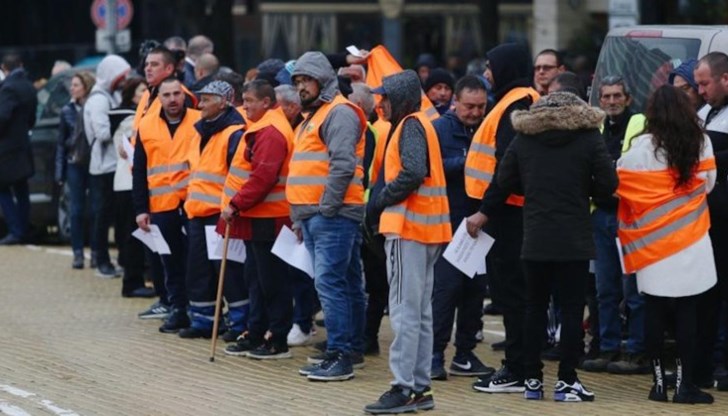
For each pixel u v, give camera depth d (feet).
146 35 217.77
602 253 72.38
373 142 75.92
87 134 103.09
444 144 71.46
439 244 62.64
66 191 119.96
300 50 224.33
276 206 73.72
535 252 63.05
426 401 62.90
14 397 65.92
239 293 78.59
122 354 76.84
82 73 108.06
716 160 66.69
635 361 72.95
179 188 82.74
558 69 79.05
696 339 67.46
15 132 117.29
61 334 82.79
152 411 63.10
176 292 83.41
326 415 62.13
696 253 64.28
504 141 67.97
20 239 121.49
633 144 65.21
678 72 70.03
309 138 70.08
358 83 76.33
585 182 63.16
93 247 108.88
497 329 87.10
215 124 78.59
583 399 64.95
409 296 61.82
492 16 162.91
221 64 153.07
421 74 116.57
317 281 70.08
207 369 73.00
